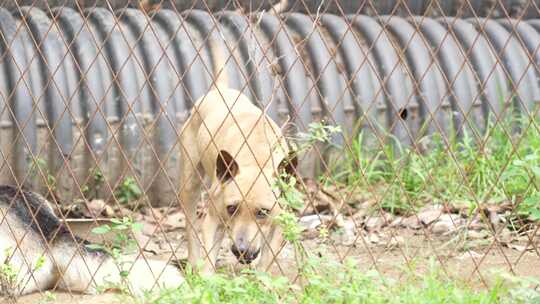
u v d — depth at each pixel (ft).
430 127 32.04
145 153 29.32
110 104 29.19
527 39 34.88
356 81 31.58
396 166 29.78
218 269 21.07
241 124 22.68
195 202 23.56
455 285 17.90
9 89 28.09
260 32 31.91
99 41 29.99
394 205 27.50
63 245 19.94
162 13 31.86
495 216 25.30
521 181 26.37
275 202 19.95
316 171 30.55
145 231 26.30
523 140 30.17
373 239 24.93
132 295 18.01
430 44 33.58
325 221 26.12
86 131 28.81
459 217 26.03
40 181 28.48
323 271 18.29
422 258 20.56
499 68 33.45
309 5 35.01
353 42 32.50
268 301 16.97
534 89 33.40
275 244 20.95
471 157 28.81
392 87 31.89
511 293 16.72
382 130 30.50
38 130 28.35
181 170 23.63
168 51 30.32
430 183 28.53
